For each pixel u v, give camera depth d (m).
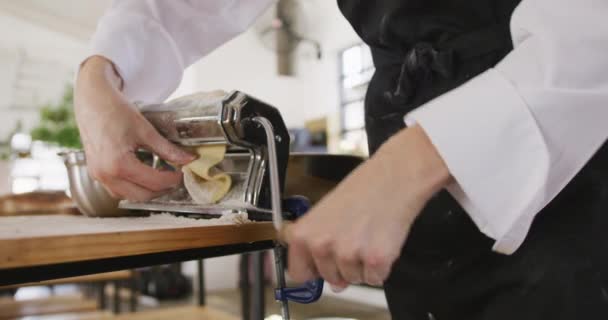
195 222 0.55
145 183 0.60
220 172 0.65
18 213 1.44
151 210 0.73
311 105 5.93
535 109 0.34
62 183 8.05
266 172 0.59
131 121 0.60
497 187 0.34
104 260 0.41
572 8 0.36
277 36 4.37
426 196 0.34
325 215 0.32
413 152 0.34
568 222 0.45
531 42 0.37
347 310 3.60
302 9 4.40
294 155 0.75
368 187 0.32
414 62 0.56
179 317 1.60
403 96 0.58
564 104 0.34
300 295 0.49
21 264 0.34
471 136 0.34
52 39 6.72
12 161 7.02
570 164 0.36
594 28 0.34
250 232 0.51
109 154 0.58
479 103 0.35
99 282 2.60
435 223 0.56
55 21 5.87
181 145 0.66
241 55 5.59
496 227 0.35
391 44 0.61
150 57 0.82
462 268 0.53
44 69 7.50
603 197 0.44
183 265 4.96
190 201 0.67
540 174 0.34
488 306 0.52
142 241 0.42
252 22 0.93
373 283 0.34
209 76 5.33
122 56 0.76
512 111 0.34
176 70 0.87
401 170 0.33
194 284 4.79
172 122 0.63
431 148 0.34
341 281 0.36
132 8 0.82
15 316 2.19
